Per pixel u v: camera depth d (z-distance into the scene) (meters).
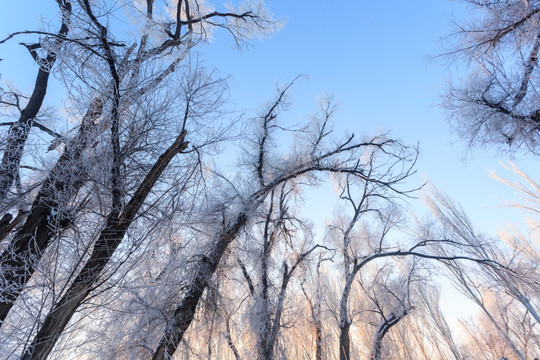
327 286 10.35
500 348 8.91
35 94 4.80
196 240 7.11
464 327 10.38
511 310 9.52
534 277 8.19
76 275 3.67
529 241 8.85
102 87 4.12
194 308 6.44
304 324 9.25
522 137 8.02
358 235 11.96
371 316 10.71
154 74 4.48
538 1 7.47
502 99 7.97
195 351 6.67
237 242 8.07
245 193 8.60
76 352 3.97
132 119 4.29
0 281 3.38
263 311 7.70
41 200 3.98
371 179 10.25
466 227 9.57
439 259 9.52
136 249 4.04
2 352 3.14
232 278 7.80
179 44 6.44
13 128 4.21
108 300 4.09
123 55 4.37
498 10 7.94
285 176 9.83
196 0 9.07
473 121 8.40
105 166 3.95
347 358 8.90
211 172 7.98
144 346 5.37
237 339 7.55
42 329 3.10
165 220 4.41
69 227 3.92
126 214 3.96
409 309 9.88
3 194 3.88
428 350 9.78
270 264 8.59
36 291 3.53
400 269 11.23
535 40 7.52
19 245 3.72
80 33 4.05
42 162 4.05
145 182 4.11
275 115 10.64
